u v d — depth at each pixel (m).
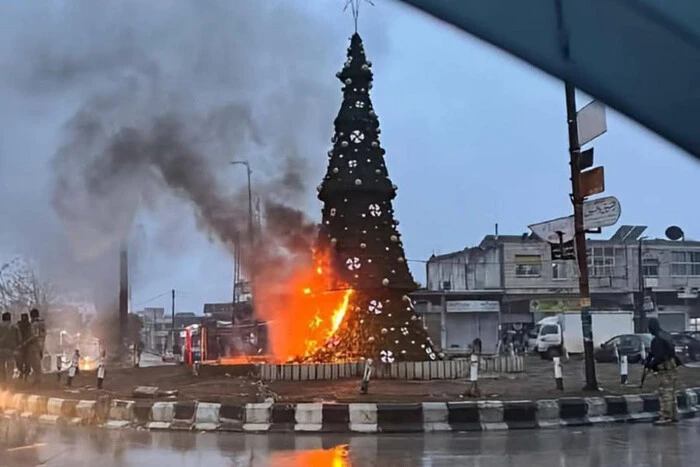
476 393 12.93
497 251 56.28
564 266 55.91
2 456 9.41
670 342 12.59
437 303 53.75
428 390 13.86
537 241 56.16
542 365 26.28
